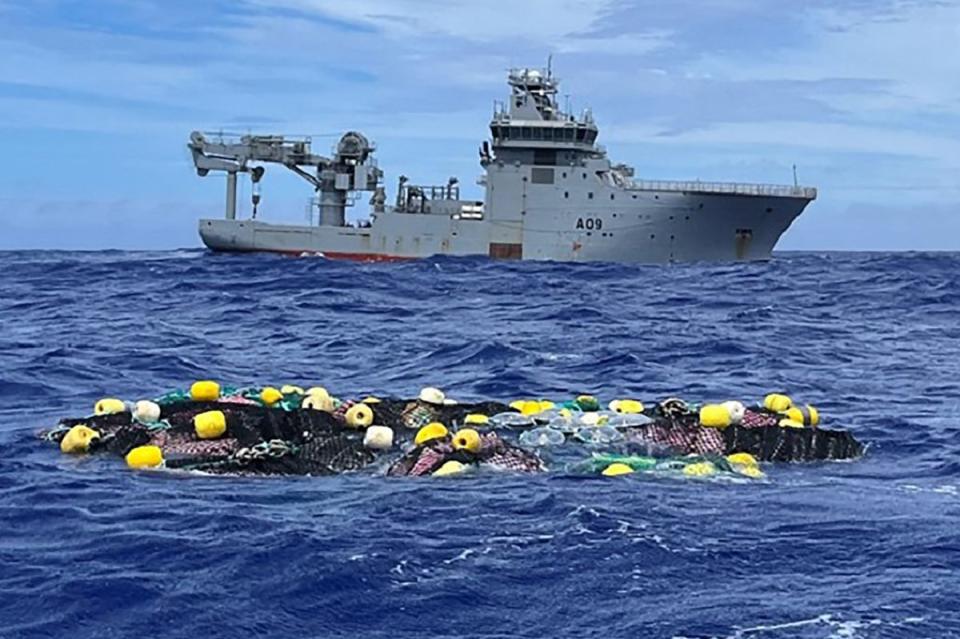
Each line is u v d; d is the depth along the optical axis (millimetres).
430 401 24734
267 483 19688
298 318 50062
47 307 54625
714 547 15812
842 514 17734
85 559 15141
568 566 14992
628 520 17047
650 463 21047
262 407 22719
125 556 15266
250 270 77375
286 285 66000
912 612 13359
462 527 16734
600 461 21094
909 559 15344
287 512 17656
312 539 15914
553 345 40344
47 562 15023
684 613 13391
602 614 13445
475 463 20844
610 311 53938
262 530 16484
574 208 89250
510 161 90312
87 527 16672
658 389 31641
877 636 12711
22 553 15414
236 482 19719
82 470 20469
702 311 54500
